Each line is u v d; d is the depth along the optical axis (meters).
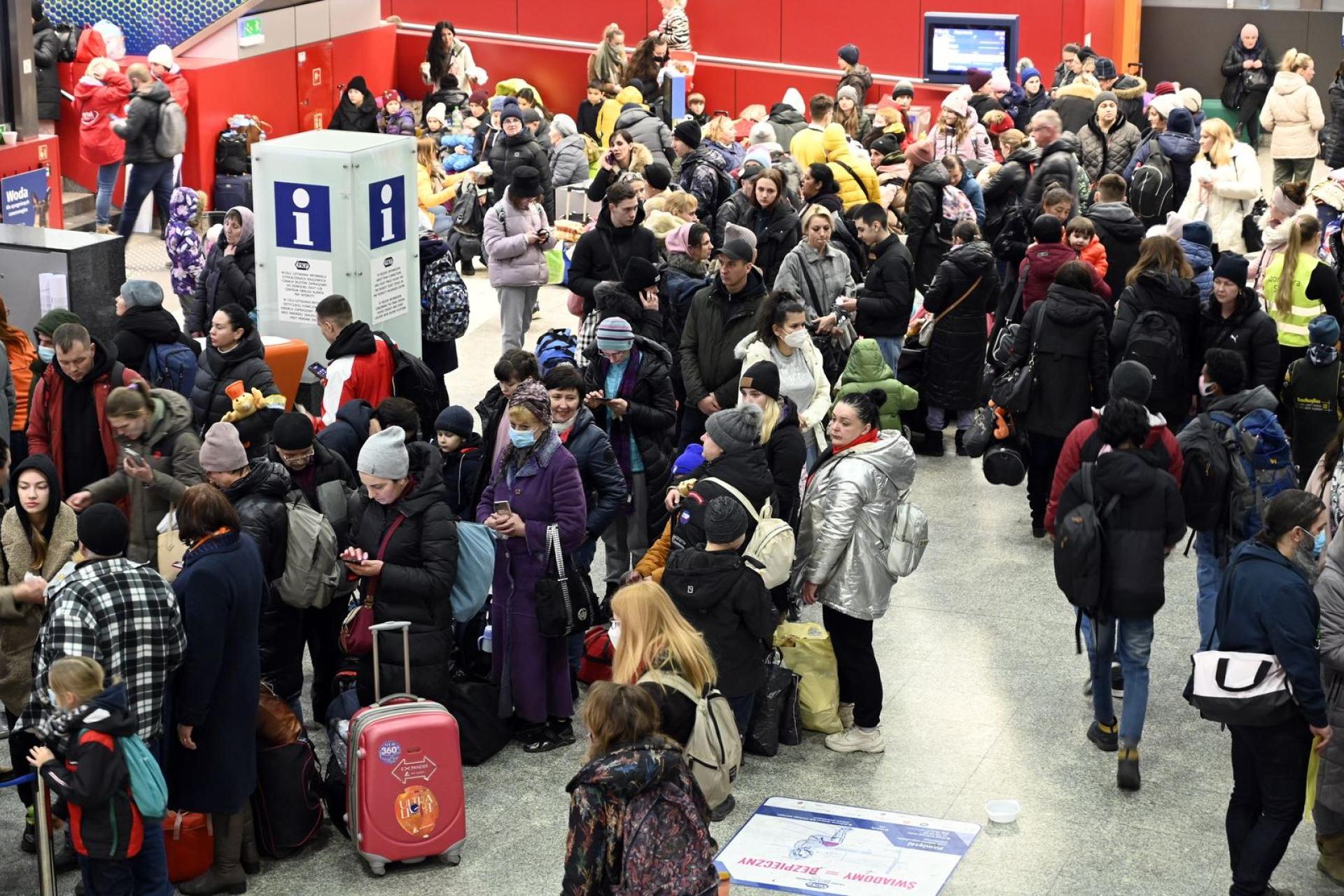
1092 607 6.95
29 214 15.66
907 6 21.36
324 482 7.32
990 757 7.42
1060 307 9.59
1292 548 6.04
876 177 13.81
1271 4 23.98
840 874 6.44
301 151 10.20
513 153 16.33
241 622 6.13
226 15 18.94
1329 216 13.40
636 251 10.45
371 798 6.38
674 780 4.88
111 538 5.77
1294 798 5.96
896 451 7.22
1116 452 6.90
